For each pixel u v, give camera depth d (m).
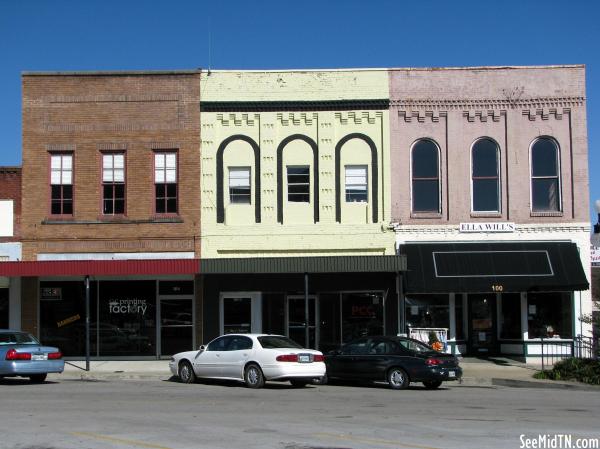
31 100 27.38
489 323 27.25
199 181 27.08
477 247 26.30
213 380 21.56
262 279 27.00
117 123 27.30
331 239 26.81
